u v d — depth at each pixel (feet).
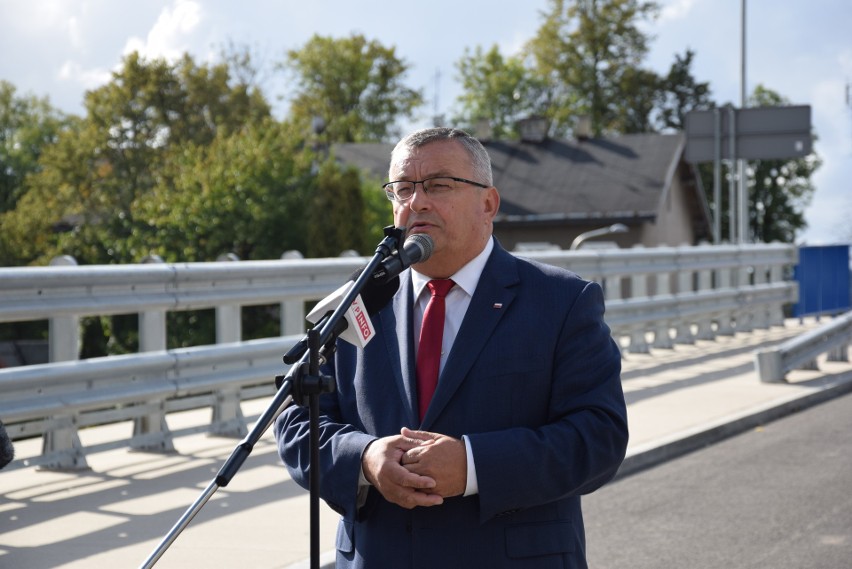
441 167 9.47
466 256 9.63
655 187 139.44
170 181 141.28
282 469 23.45
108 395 22.54
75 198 150.00
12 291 21.09
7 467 21.13
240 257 122.52
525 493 8.91
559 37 207.10
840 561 19.11
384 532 9.43
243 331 104.78
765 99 233.96
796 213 224.12
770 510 22.58
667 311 46.06
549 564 9.23
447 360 9.43
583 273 41.39
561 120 210.18
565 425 9.18
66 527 18.74
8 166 223.71
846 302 64.34
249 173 120.26
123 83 151.94
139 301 23.88
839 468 26.48
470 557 9.18
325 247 117.80
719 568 18.72
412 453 8.89
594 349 9.46
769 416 32.96
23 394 20.90
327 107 229.66
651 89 212.64
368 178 146.92
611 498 23.71
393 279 9.35
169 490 21.36
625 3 203.31
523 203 140.67
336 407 10.14
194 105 154.20
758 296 54.70
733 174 64.85
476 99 226.17
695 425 30.09
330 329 8.54
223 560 17.02
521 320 9.46
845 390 38.65
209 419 28.53
